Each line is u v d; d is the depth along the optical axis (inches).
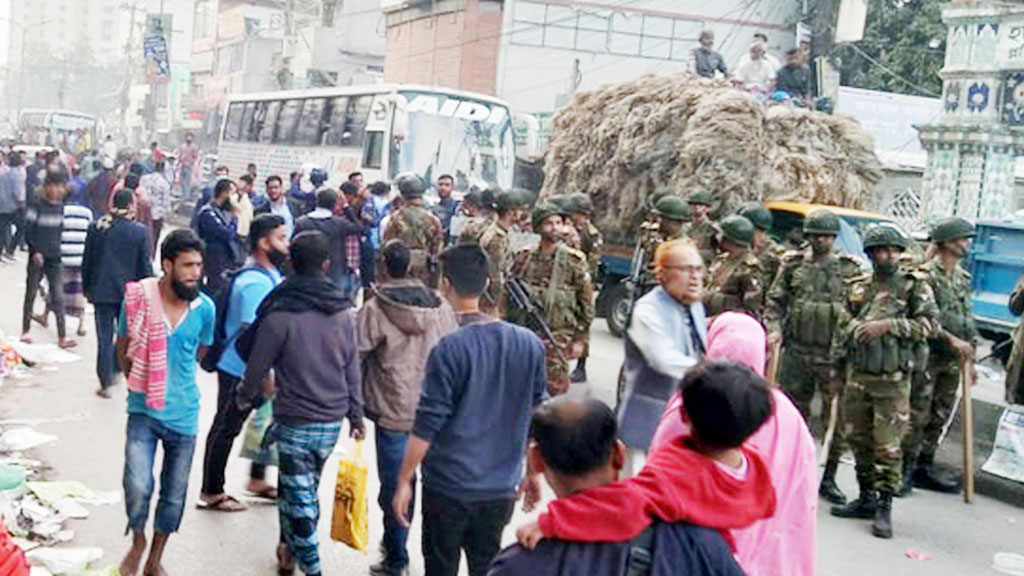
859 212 494.6
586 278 315.3
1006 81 644.7
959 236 321.1
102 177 721.6
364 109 835.4
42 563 215.8
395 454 213.6
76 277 463.5
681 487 103.0
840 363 303.9
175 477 210.5
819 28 1149.1
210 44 2495.1
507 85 1288.1
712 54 917.2
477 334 169.2
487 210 466.6
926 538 281.7
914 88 1099.3
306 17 1942.7
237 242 432.1
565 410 105.3
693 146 515.8
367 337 211.2
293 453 203.0
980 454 353.7
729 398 104.6
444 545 170.9
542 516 101.6
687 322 200.7
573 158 603.2
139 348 205.3
